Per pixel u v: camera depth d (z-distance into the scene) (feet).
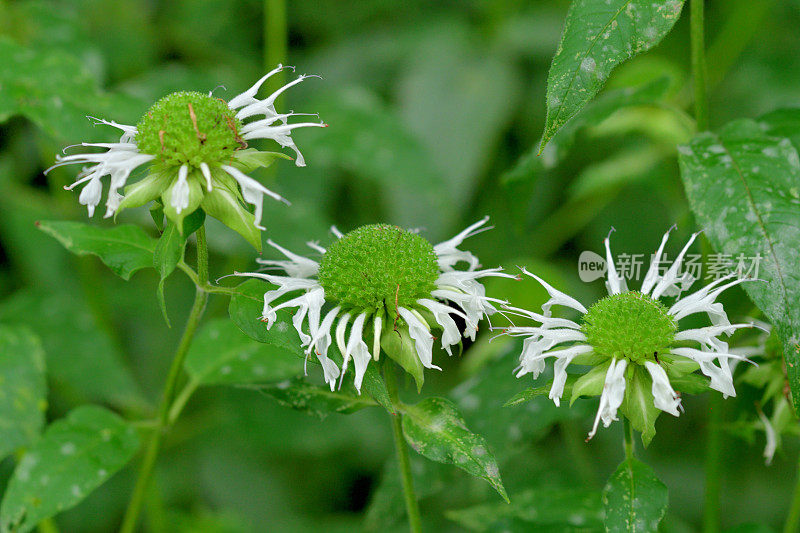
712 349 1.92
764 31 3.27
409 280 1.92
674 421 2.83
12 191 2.67
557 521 2.12
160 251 1.91
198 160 1.90
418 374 1.91
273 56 2.73
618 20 1.90
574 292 2.85
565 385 1.92
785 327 1.93
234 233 2.29
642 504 1.91
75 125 2.20
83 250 1.99
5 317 2.44
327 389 1.99
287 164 3.01
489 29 3.23
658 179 2.66
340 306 1.92
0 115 2.18
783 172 1.99
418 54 3.18
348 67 3.33
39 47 2.44
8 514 2.06
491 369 2.14
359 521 2.86
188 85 2.49
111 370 2.46
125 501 2.86
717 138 2.02
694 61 2.09
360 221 3.18
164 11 3.30
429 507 2.64
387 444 2.88
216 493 2.95
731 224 1.97
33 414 2.19
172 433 2.84
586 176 2.74
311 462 3.03
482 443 1.92
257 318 1.94
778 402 2.03
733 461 2.59
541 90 3.21
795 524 2.07
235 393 2.78
